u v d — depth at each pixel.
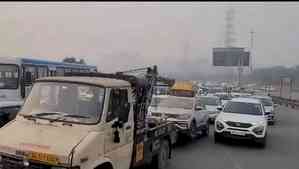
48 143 5.77
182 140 15.43
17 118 6.61
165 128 9.87
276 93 71.00
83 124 6.22
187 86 23.41
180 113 15.12
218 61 71.38
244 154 13.52
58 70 17.53
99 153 6.13
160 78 13.38
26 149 5.70
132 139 7.39
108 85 6.58
